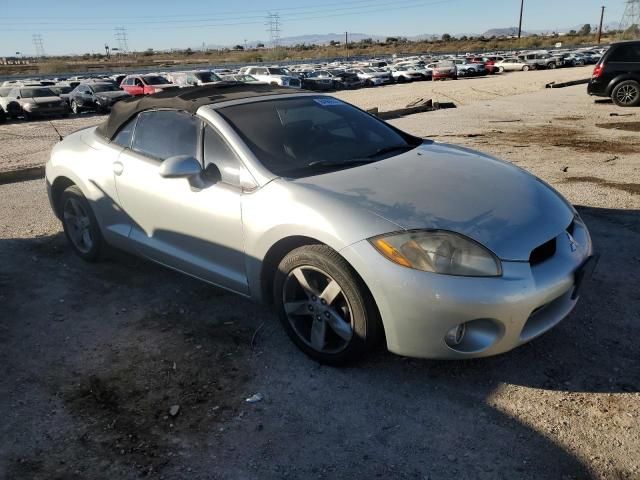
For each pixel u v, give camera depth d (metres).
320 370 3.06
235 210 3.27
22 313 3.84
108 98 24.25
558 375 2.93
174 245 3.80
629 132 10.45
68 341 3.46
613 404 2.69
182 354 3.26
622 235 4.86
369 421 2.64
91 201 4.37
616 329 3.34
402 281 2.62
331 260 2.85
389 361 3.11
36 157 10.83
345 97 27.08
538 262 2.79
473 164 3.54
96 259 4.65
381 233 2.71
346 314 2.94
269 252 3.17
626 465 2.31
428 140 4.23
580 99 17.11
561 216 3.09
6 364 3.22
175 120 3.80
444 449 2.45
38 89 22.28
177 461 2.44
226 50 158.12
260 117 3.67
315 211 2.90
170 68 77.44
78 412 2.78
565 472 2.30
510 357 3.10
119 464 2.43
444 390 2.85
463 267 2.61
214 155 3.49
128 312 3.80
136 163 3.96
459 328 2.68
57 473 2.38
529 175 3.61
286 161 3.39
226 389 2.93
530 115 13.59
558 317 2.92
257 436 2.57
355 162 3.47
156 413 2.76
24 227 5.68
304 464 2.39
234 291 3.51
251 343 3.36
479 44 113.12
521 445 2.45
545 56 48.62
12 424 2.70
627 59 14.33
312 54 113.75
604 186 6.50
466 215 2.81
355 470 2.35
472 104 17.22
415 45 122.31
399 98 23.56
